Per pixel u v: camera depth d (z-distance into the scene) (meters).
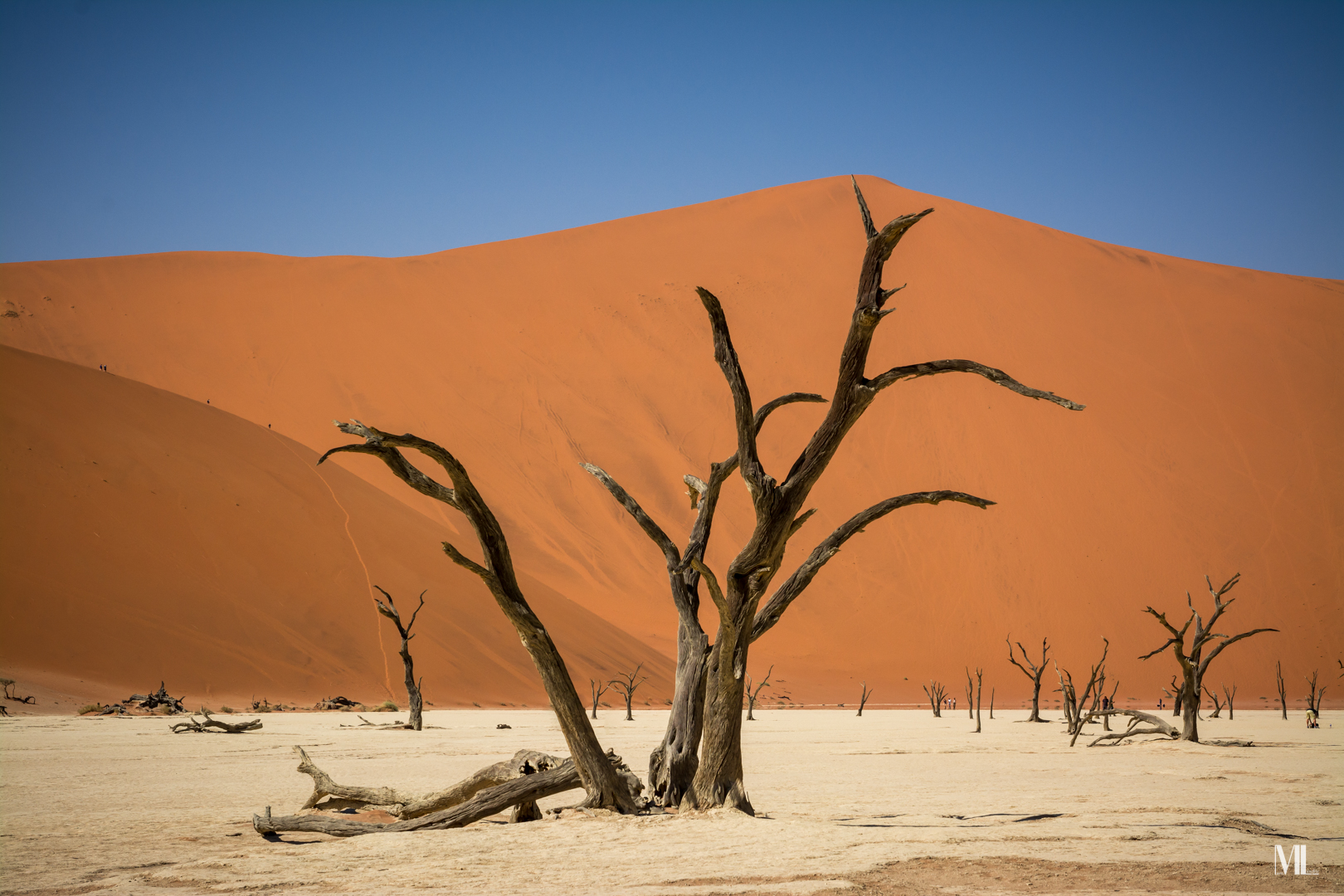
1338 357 99.19
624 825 10.74
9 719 34.88
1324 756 23.09
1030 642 77.25
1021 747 27.62
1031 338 100.06
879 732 36.56
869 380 11.59
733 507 85.25
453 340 98.81
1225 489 85.75
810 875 8.25
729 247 116.88
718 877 8.20
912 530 84.62
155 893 7.96
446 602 59.41
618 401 93.88
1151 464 87.56
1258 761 21.67
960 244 113.75
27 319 101.12
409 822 11.21
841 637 78.19
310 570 55.41
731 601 11.70
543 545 79.00
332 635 52.22
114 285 110.31
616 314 103.69
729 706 11.87
